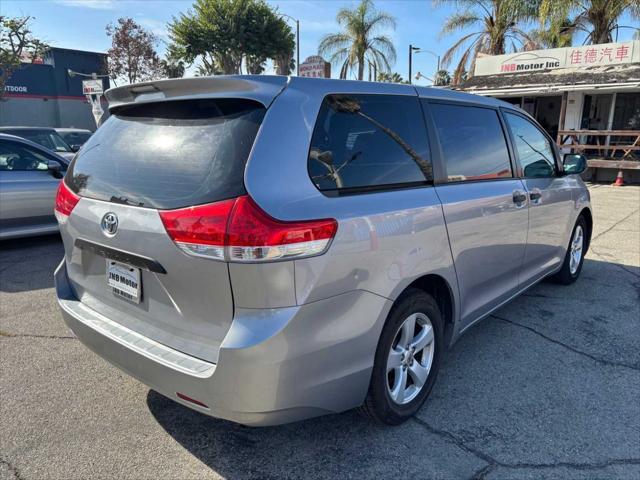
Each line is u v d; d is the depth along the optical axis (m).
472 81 19.42
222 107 2.33
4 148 6.62
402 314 2.66
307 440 2.74
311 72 11.13
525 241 3.90
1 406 3.03
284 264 2.06
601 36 17.94
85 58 32.22
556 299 4.81
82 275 2.88
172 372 2.22
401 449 2.66
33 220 6.74
